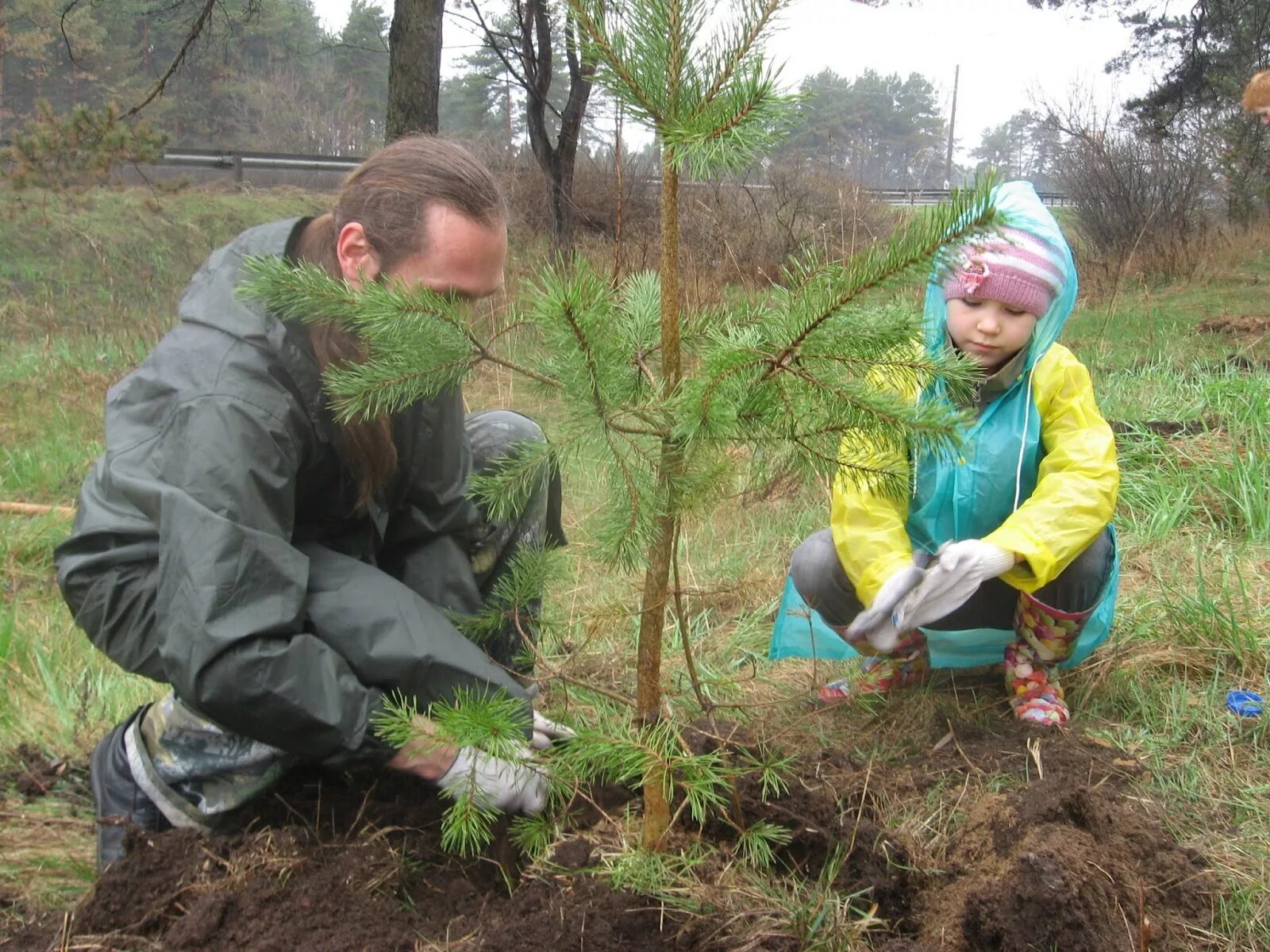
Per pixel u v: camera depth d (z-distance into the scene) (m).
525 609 2.56
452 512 2.46
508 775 2.09
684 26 1.47
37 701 3.00
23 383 7.18
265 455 1.94
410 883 2.09
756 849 2.08
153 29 28.83
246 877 1.99
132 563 2.03
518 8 9.95
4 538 4.39
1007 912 1.90
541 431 2.66
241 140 31.22
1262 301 11.61
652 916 1.92
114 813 2.18
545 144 10.20
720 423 1.60
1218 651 3.10
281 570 1.90
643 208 9.54
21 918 2.11
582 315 1.56
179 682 1.87
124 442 1.99
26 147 10.20
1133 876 2.03
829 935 1.90
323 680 1.91
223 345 1.98
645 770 1.86
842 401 1.63
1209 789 2.50
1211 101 17.94
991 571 2.33
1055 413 2.59
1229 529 4.22
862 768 2.51
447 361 1.71
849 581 2.68
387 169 1.95
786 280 1.73
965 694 2.97
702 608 3.61
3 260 11.66
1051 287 2.40
